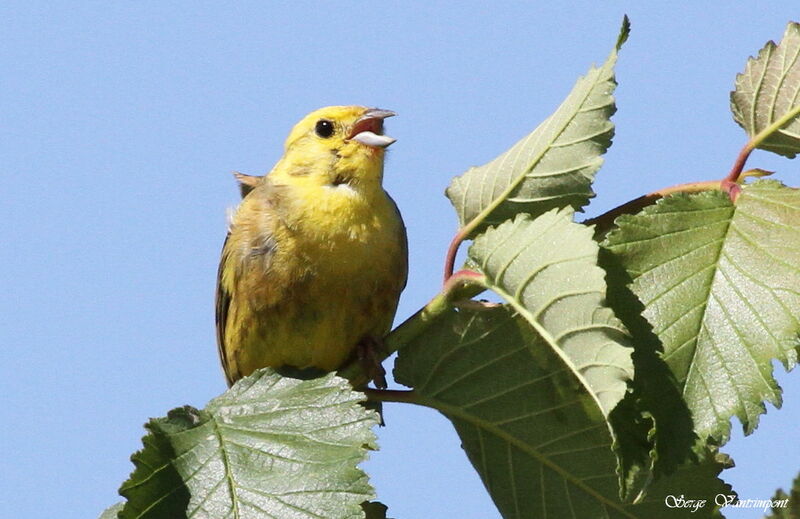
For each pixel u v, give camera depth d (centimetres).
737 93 589
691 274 523
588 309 511
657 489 638
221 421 583
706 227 533
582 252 519
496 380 658
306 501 544
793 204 534
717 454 638
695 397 503
